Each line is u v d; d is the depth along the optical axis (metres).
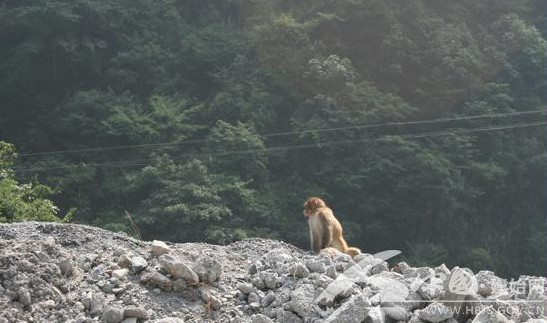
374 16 54.53
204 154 45.09
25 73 51.47
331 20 54.50
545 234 51.09
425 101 52.69
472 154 49.75
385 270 9.46
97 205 44.09
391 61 53.81
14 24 52.34
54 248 8.56
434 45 54.47
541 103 54.81
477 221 48.56
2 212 21.52
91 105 48.84
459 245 47.22
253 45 54.34
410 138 49.44
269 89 52.00
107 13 53.25
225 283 8.73
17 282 7.74
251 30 56.25
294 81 51.69
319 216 12.18
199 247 10.20
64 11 50.44
